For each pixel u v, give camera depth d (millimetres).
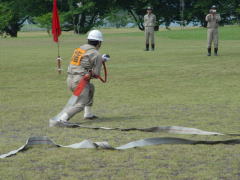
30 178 10953
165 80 27984
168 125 16438
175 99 21594
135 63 38281
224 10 130875
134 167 11656
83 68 17000
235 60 39188
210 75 29844
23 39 87312
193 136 14828
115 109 19547
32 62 40156
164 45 61812
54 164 11984
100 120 17469
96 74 17031
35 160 12352
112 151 13086
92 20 141500
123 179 10805
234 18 132625
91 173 11258
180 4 135625
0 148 13578
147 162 12039
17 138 14789
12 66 37000
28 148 13461
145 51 51562
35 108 19875
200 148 13297
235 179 10742
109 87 25641
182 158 12359
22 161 12258
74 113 16891
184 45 61219
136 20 141500
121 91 24234
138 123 16844
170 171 11328
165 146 13531
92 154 12812
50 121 16438
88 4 132625
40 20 123375
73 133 15398
